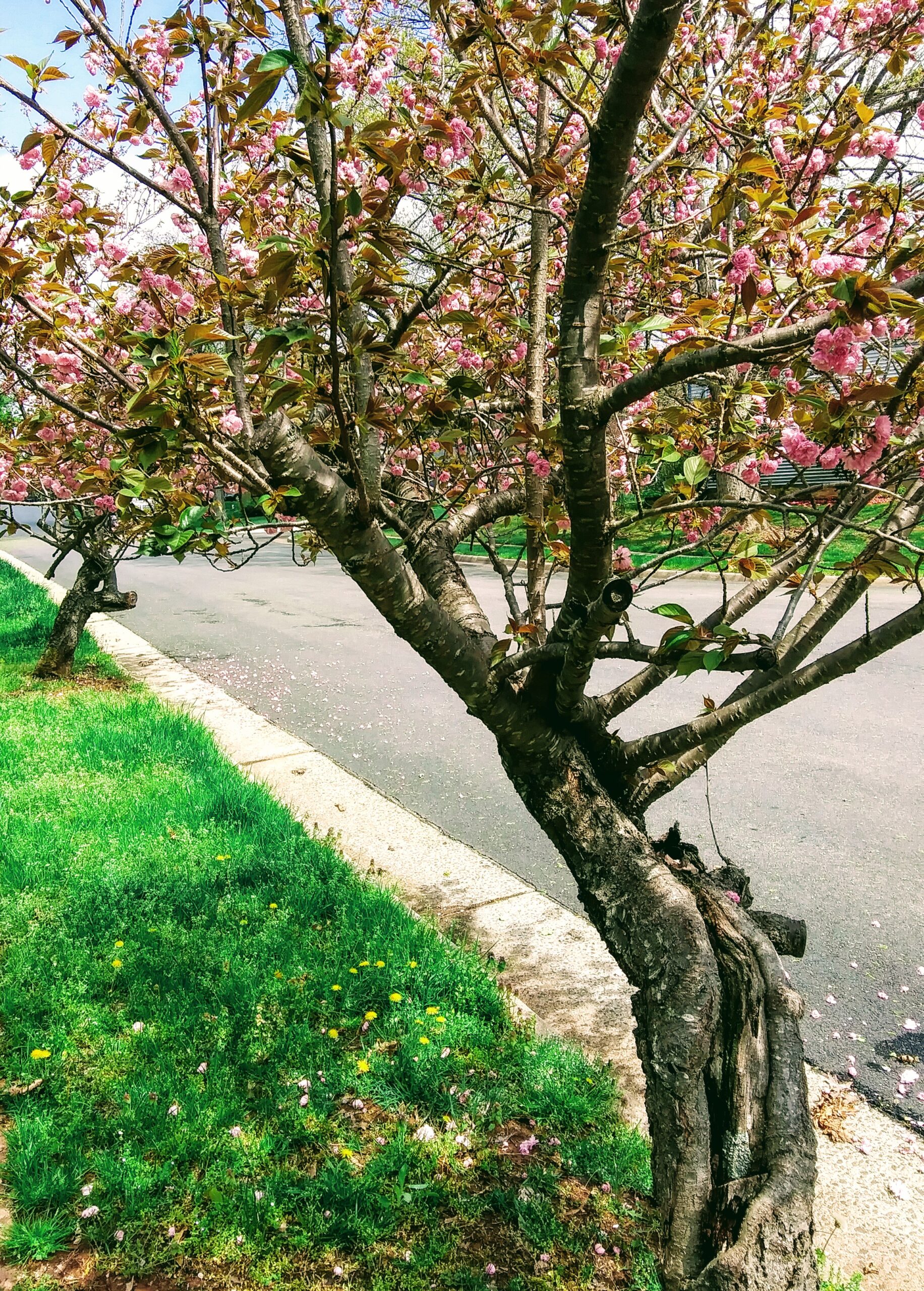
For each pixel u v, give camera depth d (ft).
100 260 9.64
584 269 4.42
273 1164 8.06
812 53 9.62
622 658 5.34
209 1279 7.09
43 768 17.31
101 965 10.73
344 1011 10.07
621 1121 8.56
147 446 4.88
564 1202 7.75
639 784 7.03
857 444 5.12
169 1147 8.09
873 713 22.17
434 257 7.27
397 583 5.61
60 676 25.55
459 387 6.28
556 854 14.71
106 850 13.73
